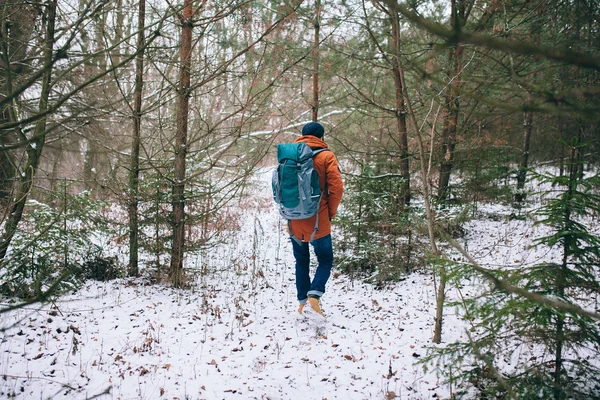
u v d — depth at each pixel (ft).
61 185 16.53
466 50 18.75
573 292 8.80
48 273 14.62
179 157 17.81
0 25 12.91
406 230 18.78
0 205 15.46
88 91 18.37
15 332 11.98
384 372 11.06
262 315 14.94
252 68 17.60
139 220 18.33
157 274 18.20
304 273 14.73
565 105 3.97
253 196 39.93
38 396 9.41
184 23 16.38
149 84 22.40
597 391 8.36
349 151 21.44
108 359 11.23
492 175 25.07
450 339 12.48
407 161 20.47
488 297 8.41
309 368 11.32
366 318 14.78
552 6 15.56
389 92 22.63
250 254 23.43
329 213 14.20
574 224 8.49
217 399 9.80
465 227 25.75
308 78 22.97
